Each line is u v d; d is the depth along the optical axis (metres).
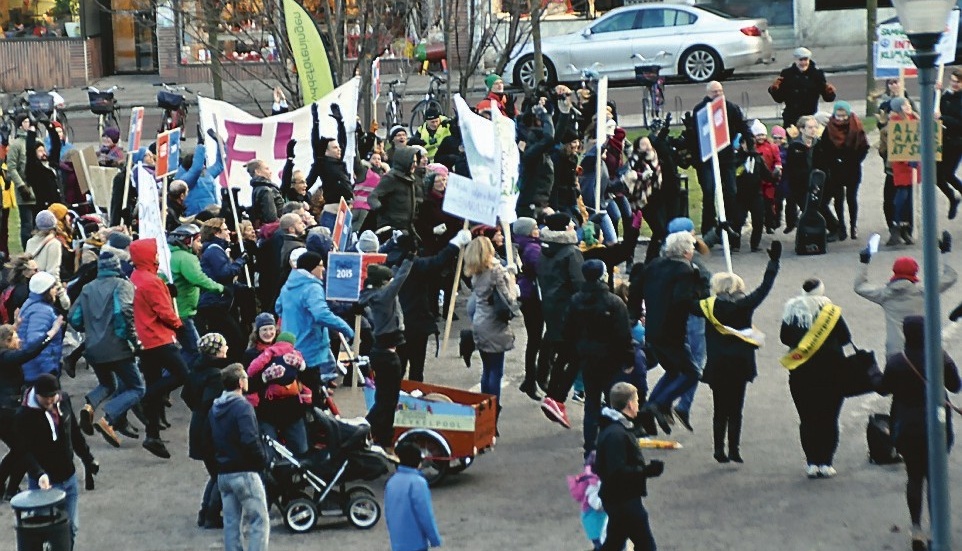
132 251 20.08
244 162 28.08
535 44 43.09
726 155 28.39
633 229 26.69
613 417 14.66
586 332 18.33
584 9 54.28
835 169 29.02
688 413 19.70
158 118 47.44
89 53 55.94
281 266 22.58
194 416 16.89
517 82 48.69
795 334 17.59
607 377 18.36
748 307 18.06
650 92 41.03
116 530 17.27
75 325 20.06
